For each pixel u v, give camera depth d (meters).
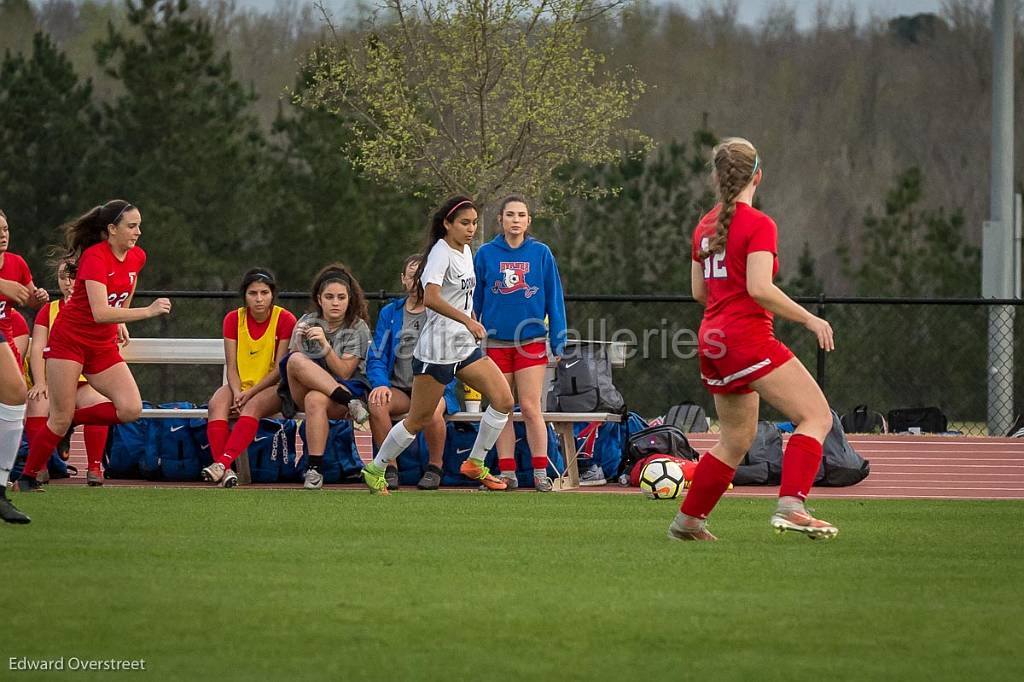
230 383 35.19
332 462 35.81
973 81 116.44
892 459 46.19
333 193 78.88
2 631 15.15
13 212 80.12
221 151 80.56
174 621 15.70
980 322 73.69
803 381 21.91
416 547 21.94
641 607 16.72
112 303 31.08
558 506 29.48
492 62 68.69
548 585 18.20
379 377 34.22
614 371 69.44
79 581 18.08
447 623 15.74
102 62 83.19
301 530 24.23
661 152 78.38
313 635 15.09
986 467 43.69
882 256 86.44
